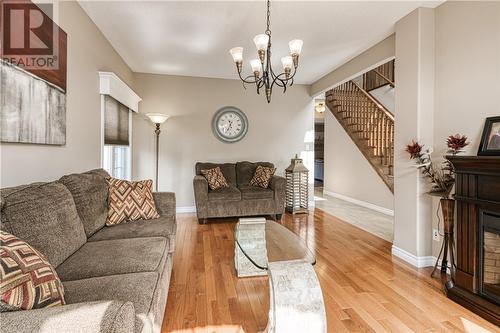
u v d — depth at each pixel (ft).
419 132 8.57
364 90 20.03
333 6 8.46
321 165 33.65
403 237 9.23
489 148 6.74
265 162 16.53
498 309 5.79
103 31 10.17
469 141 7.51
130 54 12.62
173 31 10.21
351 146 19.79
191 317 5.93
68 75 7.57
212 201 13.62
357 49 11.94
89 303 2.64
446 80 8.21
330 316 5.99
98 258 5.05
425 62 8.56
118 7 8.51
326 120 23.44
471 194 6.44
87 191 6.56
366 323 5.75
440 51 8.42
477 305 6.11
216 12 8.83
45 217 4.57
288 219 14.66
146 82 15.56
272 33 10.34
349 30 10.11
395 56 9.56
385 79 18.95
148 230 6.85
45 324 2.31
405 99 9.07
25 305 2.74
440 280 7.71
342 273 8.14
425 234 8.69
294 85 17.58
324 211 16.69
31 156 5.91
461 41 7.75
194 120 16.24
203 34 10.48
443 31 8.31
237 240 7.86
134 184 8.25
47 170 6.54
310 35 10.53
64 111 7.25
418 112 8.56
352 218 14.93
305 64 13.94
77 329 2.28
